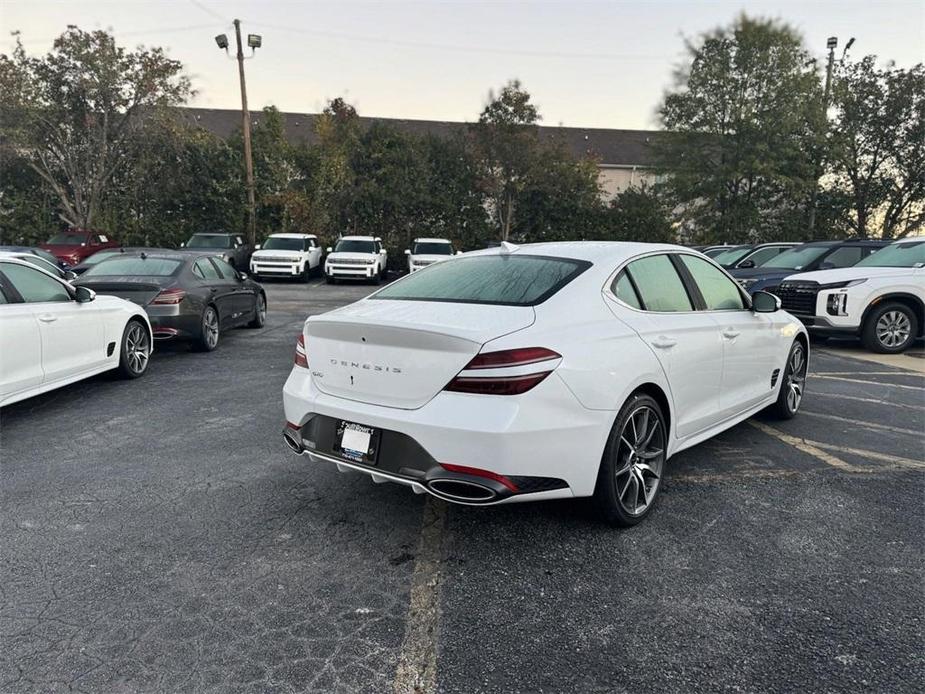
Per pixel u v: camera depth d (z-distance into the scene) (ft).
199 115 138.51
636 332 10.90
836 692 6.91
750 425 17.34
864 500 12.17
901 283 28.76
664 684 7.04
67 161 83.15
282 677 7.14
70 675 7.13
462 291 11.06
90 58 77.82
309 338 11.03
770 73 88.17
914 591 8.95
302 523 11.12
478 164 93.30
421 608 8.52
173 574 9.36
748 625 8.13
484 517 11.35
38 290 18.30
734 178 89.81
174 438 16.06
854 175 93.20
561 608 8.53
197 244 73.87
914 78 86.17
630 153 138.21
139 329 23.27
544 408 9.11
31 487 12.76
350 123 97.96
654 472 11.37
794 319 17.72
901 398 20.45
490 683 7.07
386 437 9.66
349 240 77.05
